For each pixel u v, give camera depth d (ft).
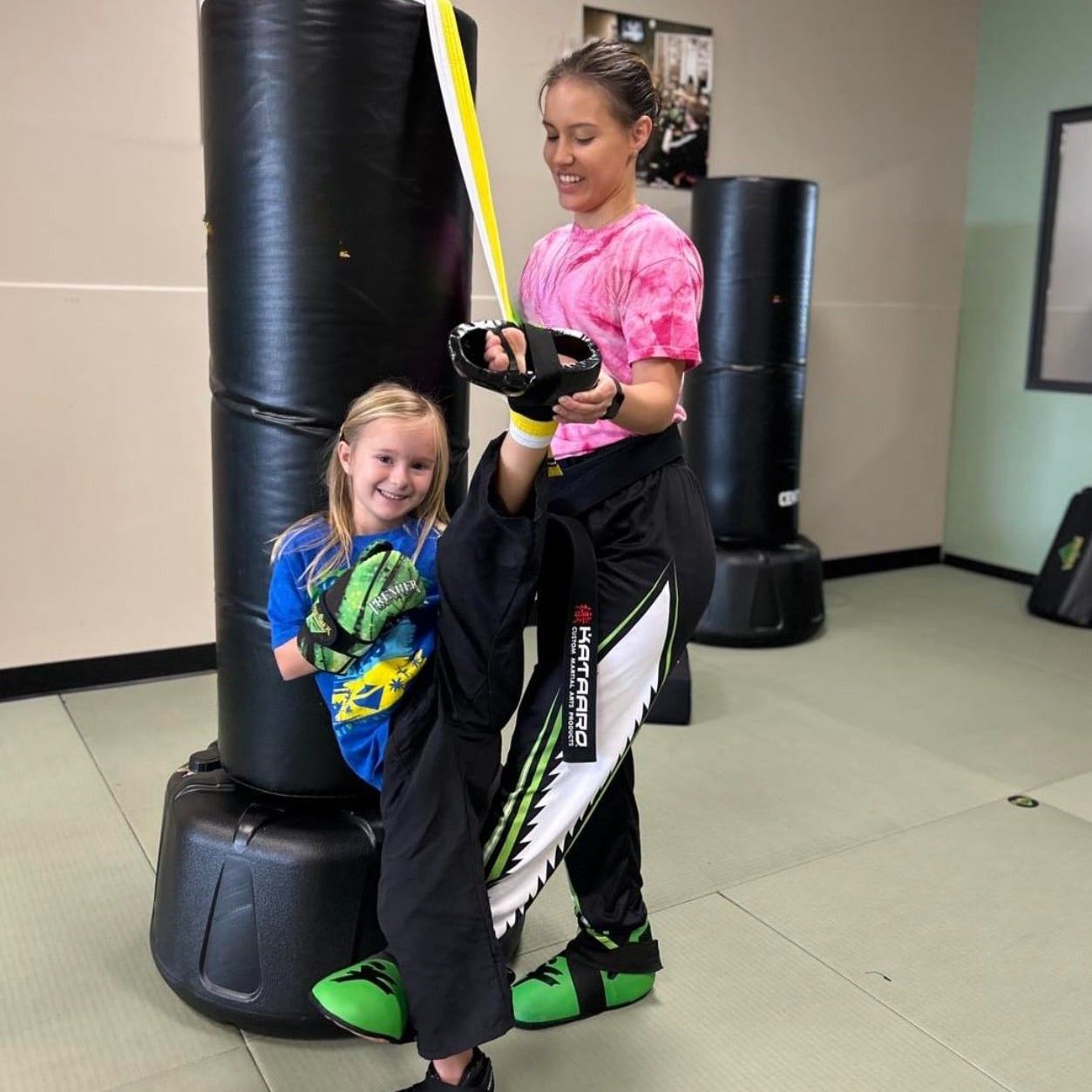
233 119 5.27
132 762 9.21
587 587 4.71
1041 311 15.47
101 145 10.18
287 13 5.04
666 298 4.79
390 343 5.49
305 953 5.59
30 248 10.04
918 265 16.06
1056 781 9.25
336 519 5.10
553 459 4.88
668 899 7.29
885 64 15.02
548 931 6.89
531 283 5.31
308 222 5.24
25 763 9.16
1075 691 11.49
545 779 4.85
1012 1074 5.65
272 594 5.16
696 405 12.85
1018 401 15.97
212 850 5.72
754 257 12.25
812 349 15.21
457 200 5.63
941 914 7.14
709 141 13.64
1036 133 15.25
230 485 5.67
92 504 10.73
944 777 9.28
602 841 5.74
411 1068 5.61
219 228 5.47
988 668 12.21
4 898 7.11
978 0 15.75
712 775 9.23
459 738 4.69
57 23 9.81
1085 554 13.96
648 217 4.93
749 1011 6.12
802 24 14.12
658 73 13.04
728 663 12.23
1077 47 14.62
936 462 16.99
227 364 5.57
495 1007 4.62
